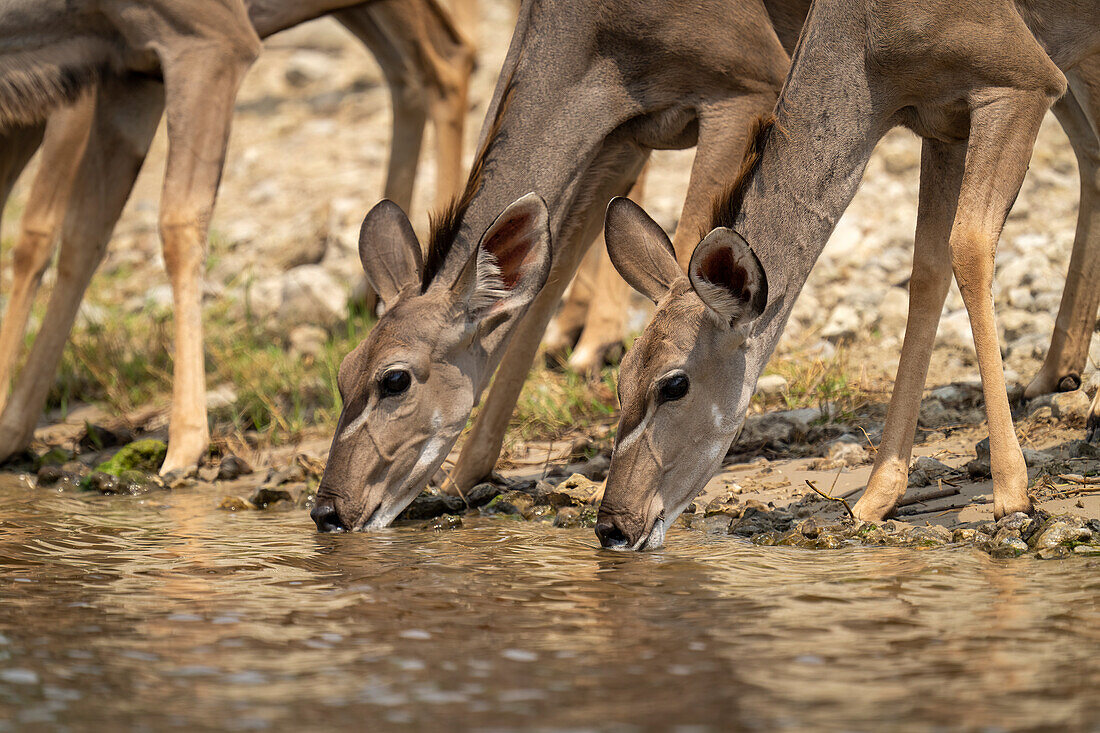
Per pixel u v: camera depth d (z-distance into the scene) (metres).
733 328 13.38
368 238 15.65
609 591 11.32
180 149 19.53
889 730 7.58
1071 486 14.20
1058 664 8.79
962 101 13.91
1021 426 17.02
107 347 25.23
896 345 22.06
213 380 24.25
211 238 31.45
